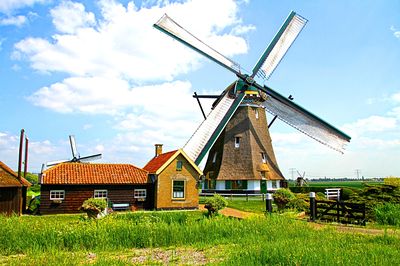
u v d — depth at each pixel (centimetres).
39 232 1474
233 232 1641
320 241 1380
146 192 3259
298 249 1171
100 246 1450
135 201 3206
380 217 2141
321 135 3812
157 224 1683
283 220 1862
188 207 3278
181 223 1839
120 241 1494
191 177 3325
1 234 1408
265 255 1098
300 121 3884
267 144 4288
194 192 3319
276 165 4303
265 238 1509
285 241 1377
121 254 1341
